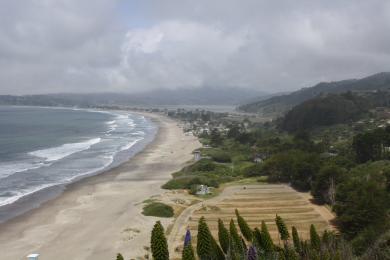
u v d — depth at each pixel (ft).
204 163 393.70
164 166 408.87
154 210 244.01
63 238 208.85
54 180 338.95
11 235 213.66
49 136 645.51
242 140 561.84
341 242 147.33
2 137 618.85
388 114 643.45
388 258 132.46
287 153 347.36
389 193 237.04
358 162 375.25
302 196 279.90
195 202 268.62
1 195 290.15
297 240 128.77
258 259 106.32
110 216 243.40
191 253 90.22
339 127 598.75
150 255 184.65
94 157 453.99
